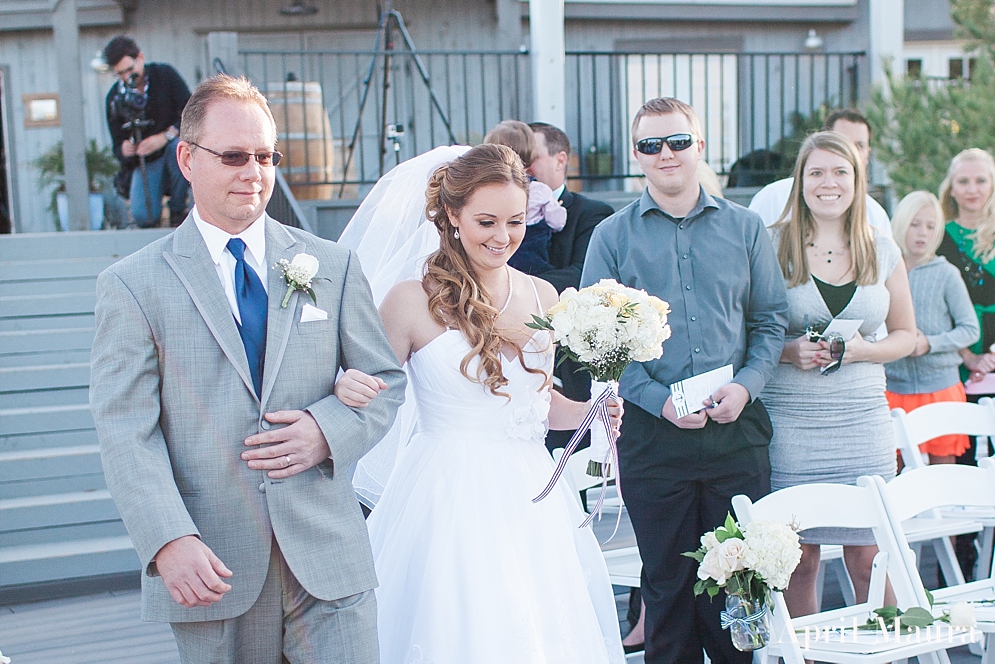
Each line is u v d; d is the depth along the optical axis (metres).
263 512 2.15
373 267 2.98
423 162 2.92
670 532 3.31
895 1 8.35
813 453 3.50
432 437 2.65
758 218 3.45
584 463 3.44
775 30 10.27
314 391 2.24
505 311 2.74
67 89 8.16
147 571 1.99
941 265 4.92
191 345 2.13
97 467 5.29
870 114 6.96
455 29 10.01
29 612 4.47
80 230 8.21
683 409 3.15
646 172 3.36
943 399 4.86
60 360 6.04
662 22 10.09
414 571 2.54
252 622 2.19
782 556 2.77
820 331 3.56
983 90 6.45
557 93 7.20
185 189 7.37
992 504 3.41
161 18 9.90
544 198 3.93
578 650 2.53
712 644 3.35
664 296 3.32
